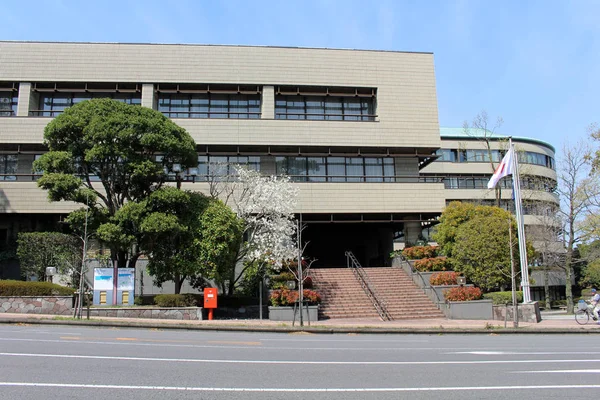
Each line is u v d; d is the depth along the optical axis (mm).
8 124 29922
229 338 15422
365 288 27578
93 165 23438
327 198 31688
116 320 19375
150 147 22953
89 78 31531
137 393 7027
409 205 32250
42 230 30344
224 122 31609
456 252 27812
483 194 52500
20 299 21734
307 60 33531
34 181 29547
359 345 14109
